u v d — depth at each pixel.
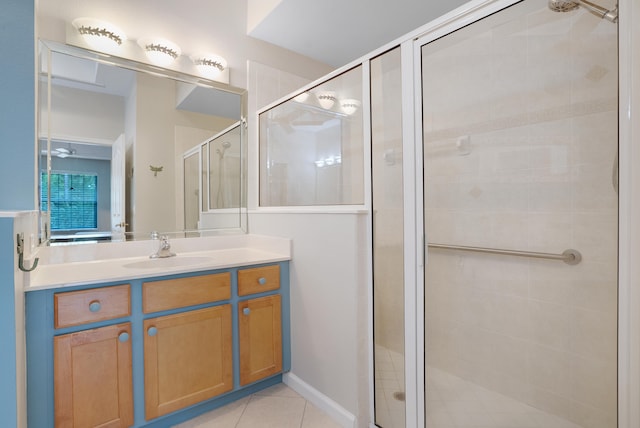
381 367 1.54
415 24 2.25
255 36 2.40
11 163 1.32
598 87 1.27
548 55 1.39
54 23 1.65
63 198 1.68
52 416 1.23
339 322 1.63
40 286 1.20
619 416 0.99
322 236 1.74
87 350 1.30
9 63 1.32
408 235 1.45
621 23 0.98
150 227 1.96
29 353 1.18
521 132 1.48
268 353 1.86
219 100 2.24
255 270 1.80
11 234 0.95
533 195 1.47
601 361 1.31
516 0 1.27
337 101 1.84
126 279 1.39
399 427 1.47
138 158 1.92
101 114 1.80
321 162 1.94
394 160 1.52
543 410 1.46
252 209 2.38
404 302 1.47
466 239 1.64
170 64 2.03
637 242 0.94
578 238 1.36
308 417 1.65
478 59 1.54
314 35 2.40
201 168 2.16
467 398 1.56
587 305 1.34
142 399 1.43
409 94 1.45
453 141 1.54
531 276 1.49
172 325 1.51
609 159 1.26
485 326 1.62
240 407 1.73
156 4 1.98
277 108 2.28
